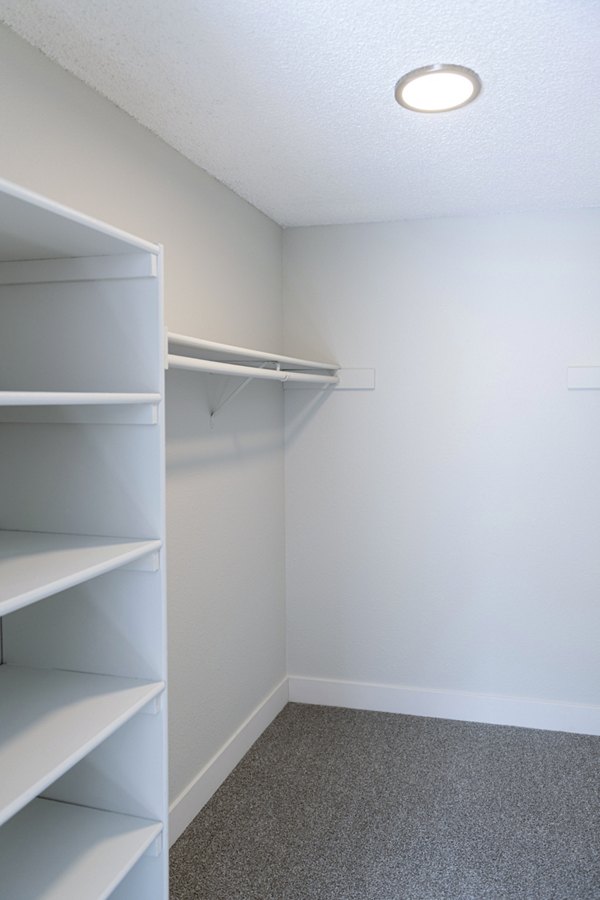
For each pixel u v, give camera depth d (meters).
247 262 2.63
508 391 2.81
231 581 2.51
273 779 2.43
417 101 1.70
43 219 1.06
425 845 2.04
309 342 3.01
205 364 1.70
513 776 2.45
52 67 1.52
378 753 2.62
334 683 3.06
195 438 2.23
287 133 1.93
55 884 1.20
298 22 1.35
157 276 1.33
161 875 1.39
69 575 1.09
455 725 2.87
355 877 1.90
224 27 1.37
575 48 1.44
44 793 1.49
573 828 2.12
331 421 3.00
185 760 2.17
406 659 2.99
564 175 2.30
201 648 2.28
